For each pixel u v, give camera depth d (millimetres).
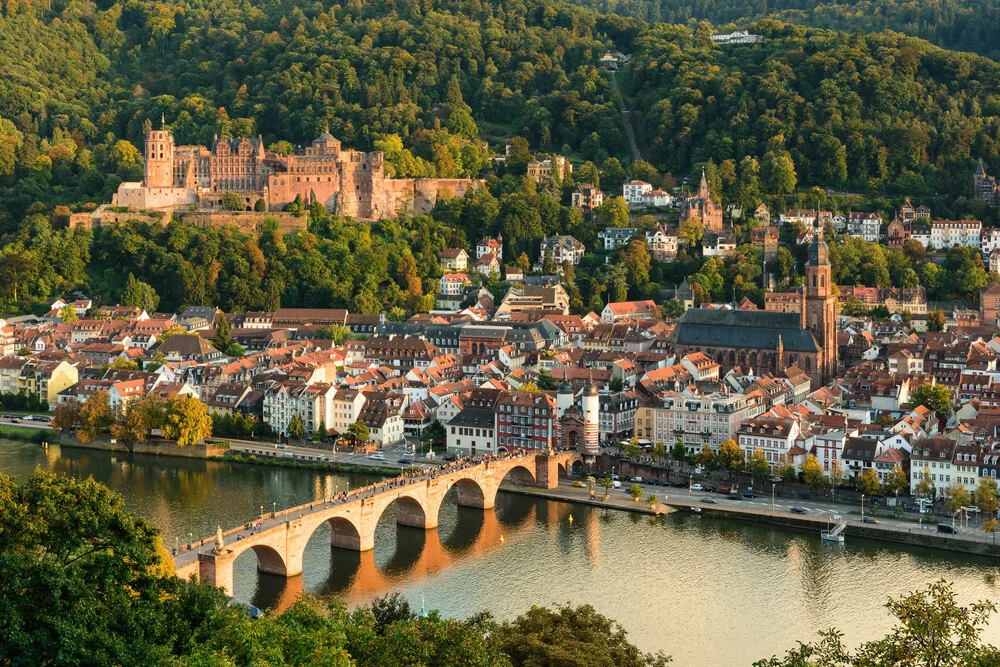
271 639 176125
